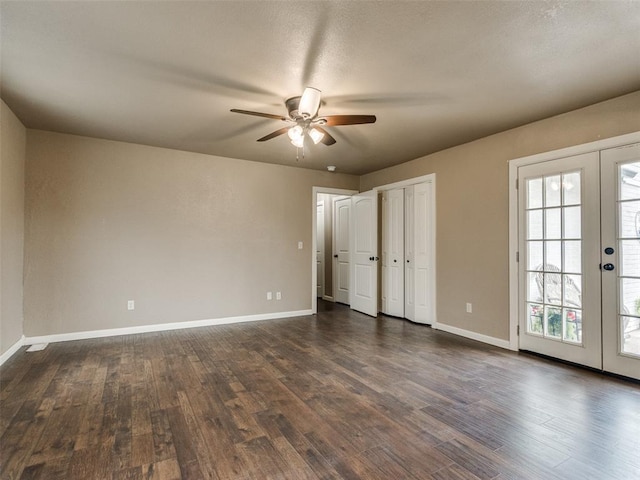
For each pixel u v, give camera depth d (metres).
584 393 2.60
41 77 2.61
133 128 3.74
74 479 1.64
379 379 2.86
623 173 2.90
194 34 2.08
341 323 4.97
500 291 3.83
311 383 2.78
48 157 3.88
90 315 4.09
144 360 3.33
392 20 1.94
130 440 1.96
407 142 4.19
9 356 3.34
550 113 3.28
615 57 2.32
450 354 3.54
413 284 5.11
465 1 1.78
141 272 4.37
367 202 5.61
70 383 2.77
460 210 4.29
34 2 1.79
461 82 2.67
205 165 4.80
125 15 1.90
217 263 4.88
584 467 1.74
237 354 3.53
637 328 2.83
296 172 5.54
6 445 1.90
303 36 2.10
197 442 1.95
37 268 3.82
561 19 1.93
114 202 4.22
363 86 2.74
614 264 2.95
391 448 1.90
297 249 5.51
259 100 3.00
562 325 3.30
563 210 3.29
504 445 1.93
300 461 1.78
